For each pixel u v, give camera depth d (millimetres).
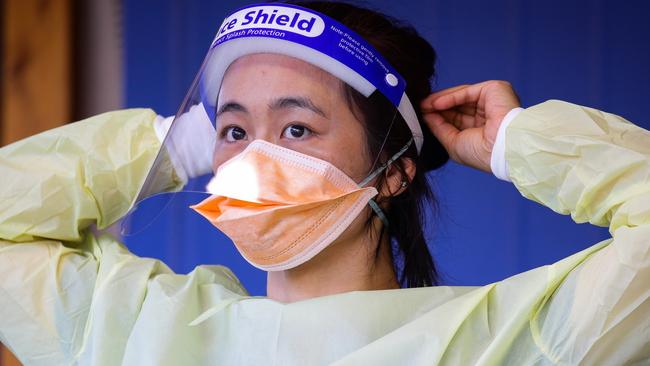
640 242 2328
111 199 2969
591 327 2344
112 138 2980
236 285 2900
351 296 2586
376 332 2539
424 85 2855
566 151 2527
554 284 2453
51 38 4457
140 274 2814
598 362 2354
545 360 2398
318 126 2596
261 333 2596
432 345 2447
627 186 2453
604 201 2488
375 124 2646
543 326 2432
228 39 2662
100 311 2752
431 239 2975
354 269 2693
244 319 2637
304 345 2543
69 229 2941
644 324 2324
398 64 2768
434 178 3045
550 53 4055
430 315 2492
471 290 2607
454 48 4125
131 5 4438
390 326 2553
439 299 2590
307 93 2592
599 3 4004
